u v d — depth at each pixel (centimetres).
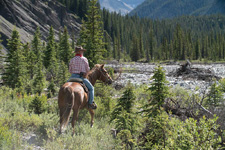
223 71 3238
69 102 534
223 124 641
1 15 11950
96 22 2739
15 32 2605
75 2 18262
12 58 2312
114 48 12494
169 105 797
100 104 903
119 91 1404
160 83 650
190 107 780
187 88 1565
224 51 12344
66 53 4138
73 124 574
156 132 586
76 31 16225
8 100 953
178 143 475
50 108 892
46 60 4072
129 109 659
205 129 440
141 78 2444
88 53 1802
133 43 11150
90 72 719
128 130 591
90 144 552
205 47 12962
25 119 656
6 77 2227
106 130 680
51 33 4422
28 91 1875
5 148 460
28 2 14438
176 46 11238
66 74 1986
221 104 873
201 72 2348
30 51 3266
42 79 1950
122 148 579
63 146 518
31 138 568
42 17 14675
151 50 11962
